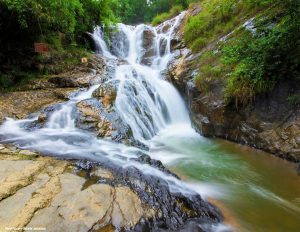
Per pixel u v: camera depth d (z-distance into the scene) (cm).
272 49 577
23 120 632
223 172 519
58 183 369
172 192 406
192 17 1323
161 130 798
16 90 830
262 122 608
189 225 341
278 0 695
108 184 383
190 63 940
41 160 441
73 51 1083
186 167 541
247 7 920
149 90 849
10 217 294
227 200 423
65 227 290
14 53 904
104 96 712
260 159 568
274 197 431
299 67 561
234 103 668
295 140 537
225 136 699
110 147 541
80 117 622
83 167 433
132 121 698
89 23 1261
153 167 477
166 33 1477
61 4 886
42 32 941
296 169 510
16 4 734
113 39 1462
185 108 894
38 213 304
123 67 1073
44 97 761
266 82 594
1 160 427
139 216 330
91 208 324
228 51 720
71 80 865
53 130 593
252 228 356
